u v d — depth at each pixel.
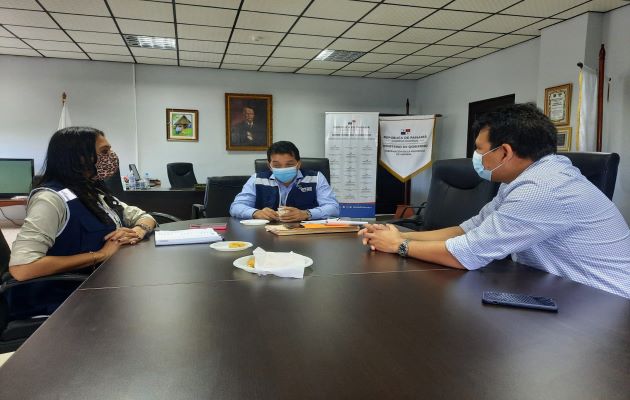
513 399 0.52
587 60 3.64
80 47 4.92
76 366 0.60
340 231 1.83
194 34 4.37
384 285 1.03
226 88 6.10
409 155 5.87
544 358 0.63
